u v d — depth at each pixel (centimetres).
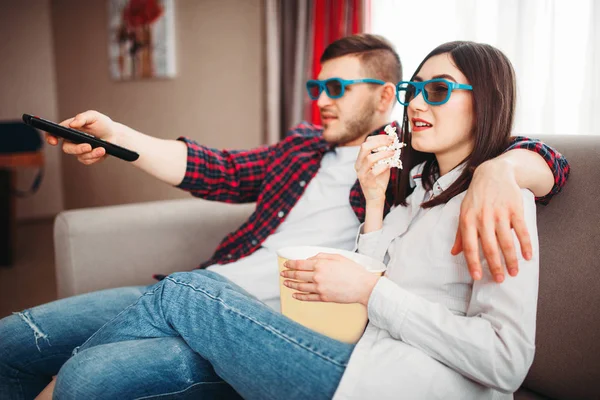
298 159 142
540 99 158
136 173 402
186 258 161
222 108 327
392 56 144
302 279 83
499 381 71
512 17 163
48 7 488
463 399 76
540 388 99
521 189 80
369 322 89
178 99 358
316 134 154
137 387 83
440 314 76
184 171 138
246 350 80
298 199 138
